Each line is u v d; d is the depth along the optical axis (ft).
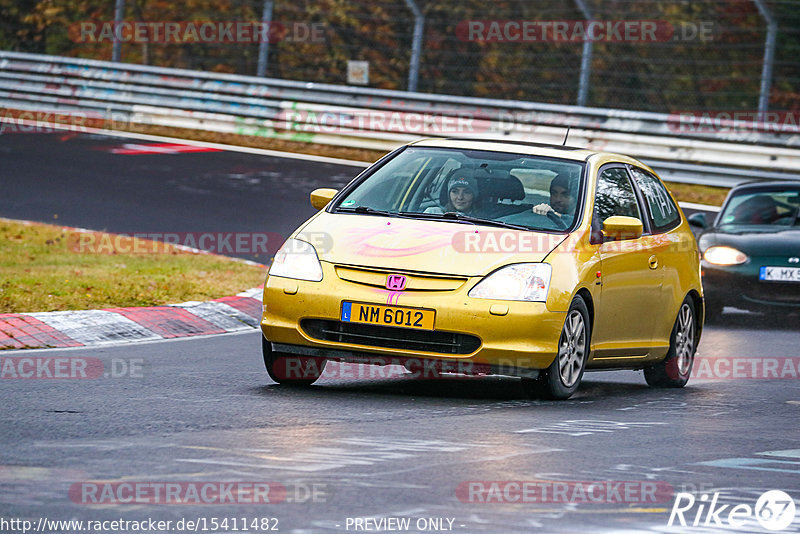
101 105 325.62
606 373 113.19
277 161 279.49
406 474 58.90
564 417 80.23
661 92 355.36
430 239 87.25
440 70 375.04
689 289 106.52
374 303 84.69
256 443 65.72
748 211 162.50
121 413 74.74
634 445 70.54
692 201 256.93
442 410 80.69
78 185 234.38
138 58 387.96
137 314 121.19
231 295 138.62
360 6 376.89
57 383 86.69
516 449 67.00
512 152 97.81
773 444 73.36
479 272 84.94
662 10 369.91
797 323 154.30
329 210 93.91
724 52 370.73
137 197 223.92
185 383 89.15
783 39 368.07
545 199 92.79
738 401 93.97
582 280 88.38
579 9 287.89
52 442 64.59
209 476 56.95
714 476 62.34
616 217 92.68
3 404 76.95
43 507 50.62
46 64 332.60
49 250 167.63
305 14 382.63
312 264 87.30
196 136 313.73
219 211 213.46
